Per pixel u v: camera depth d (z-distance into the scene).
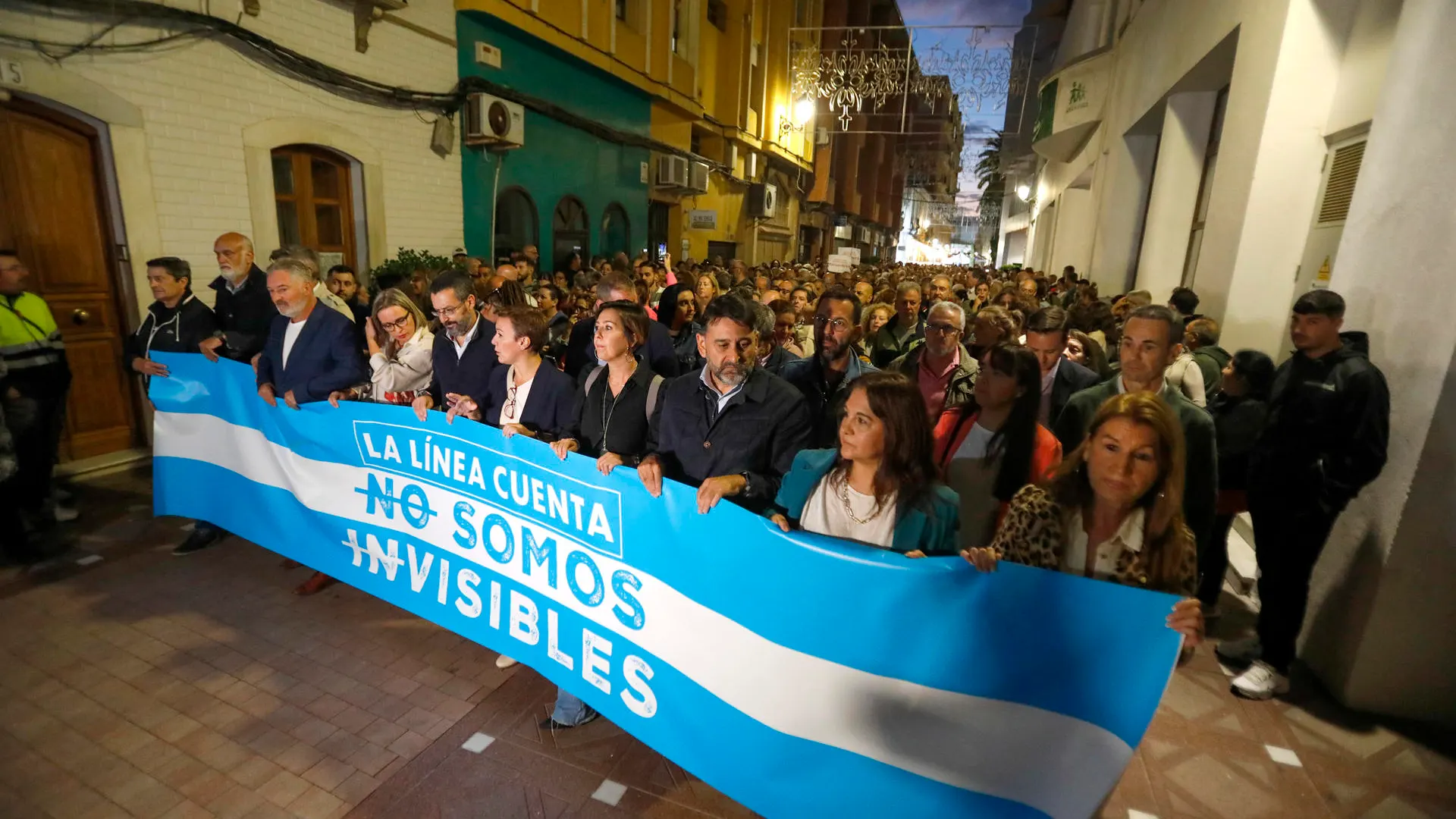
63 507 4.60
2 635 3.32
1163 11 8.38
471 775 2.53
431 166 8.48
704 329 2.54
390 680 3.06
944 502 1.99
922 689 1.84
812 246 30.72
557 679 2.69
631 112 13.48
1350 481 2.77
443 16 8.40
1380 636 2.93
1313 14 4.75
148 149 5.36
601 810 2.39
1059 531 1.93
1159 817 2.46
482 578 2.88
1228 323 5.24
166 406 4.04
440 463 2.92
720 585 2.12
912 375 3.36
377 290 6.80
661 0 13.41
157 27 5.30
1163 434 1.77
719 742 2.19
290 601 3.68
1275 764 2.73
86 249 5.21
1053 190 19.27
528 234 11.10
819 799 2.02
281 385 3.54
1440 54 2.81
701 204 18.03
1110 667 1.64
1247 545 4.41
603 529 2.42
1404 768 2.72
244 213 6.12
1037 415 2.48
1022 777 1.76
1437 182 2.77
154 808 2.36
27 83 4.62
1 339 3.95
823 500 2.11
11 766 2.52
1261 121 5.02
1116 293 10.94
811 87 15.34
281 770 2.53
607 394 2.82
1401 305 2.93
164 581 3.85
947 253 67.12
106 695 2.91
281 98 6.38
